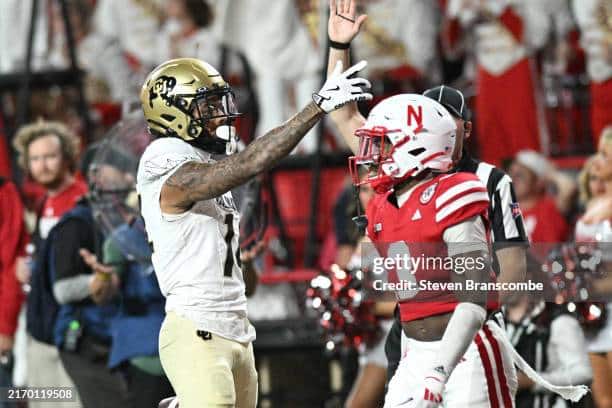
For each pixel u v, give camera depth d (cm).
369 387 2630
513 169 3203
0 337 2827
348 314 2586
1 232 2830
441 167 1820
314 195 3262
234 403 1850
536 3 3406
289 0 3438
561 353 2384
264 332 3044
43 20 3738
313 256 3206
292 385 3052
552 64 3628
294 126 1752
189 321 1845
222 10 3428
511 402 1878
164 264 1862
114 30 3731
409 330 1869
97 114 3750
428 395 1738
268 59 3416
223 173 1777
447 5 3534
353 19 2073
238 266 1908
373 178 1830
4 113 3597
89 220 2570
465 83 3678
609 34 3297
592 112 3378
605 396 2408
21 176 3325
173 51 3603
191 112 1881
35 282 2664
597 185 2680
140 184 1881
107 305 2567
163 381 2480
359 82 1755
